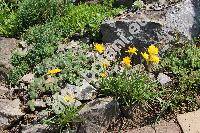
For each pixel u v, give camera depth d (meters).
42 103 1.12
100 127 1.10
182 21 1.30
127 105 1.10
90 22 1.40
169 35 1.27
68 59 1.24
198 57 1.21
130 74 1.16
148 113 1.11
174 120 1.08
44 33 1.38
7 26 1.48
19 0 1.59
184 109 1.11
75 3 1.55
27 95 1.16
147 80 1.14
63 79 1.18
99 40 1.37
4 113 1.11
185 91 1.14
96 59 1.25
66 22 1.44
